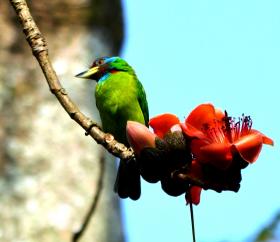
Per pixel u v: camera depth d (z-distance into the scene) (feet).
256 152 19.29
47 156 40.14
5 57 41.34
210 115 20.29
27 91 41.01
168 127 20.42
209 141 19.49
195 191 20.18
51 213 39.24
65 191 39.81
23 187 39.17
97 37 44.06
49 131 40.60
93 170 40.98
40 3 42.93
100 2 44.16
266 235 30.01
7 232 38.27
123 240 42.39
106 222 41.24
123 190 28.09
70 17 43.37
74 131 41.09
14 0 19.39
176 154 19.60
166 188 19.84
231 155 19.35
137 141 19.83
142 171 20.02
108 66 39.37
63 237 38.86
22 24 19.42
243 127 20.10
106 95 38.42
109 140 20.53
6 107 40.45
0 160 39.45
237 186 19.49
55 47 42.80
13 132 40.06
